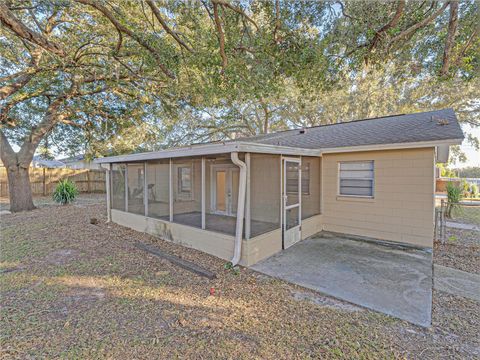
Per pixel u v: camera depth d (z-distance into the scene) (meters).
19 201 9.77
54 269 4.21
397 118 8.34
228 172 6.07
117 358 2.23
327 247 5.55
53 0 5.62
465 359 2.21
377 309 3.03
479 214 9.55
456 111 15.90
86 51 7.35
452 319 2.82
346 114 17.58
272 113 17.48
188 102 9.12
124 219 7.64
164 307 3.07
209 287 3.61
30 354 2.27
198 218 5.44
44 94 10.16
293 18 4.90
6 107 9.23
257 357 2.24
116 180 7.98
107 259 4.70
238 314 2.92
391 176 6.03
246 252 4.43
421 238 5.65
